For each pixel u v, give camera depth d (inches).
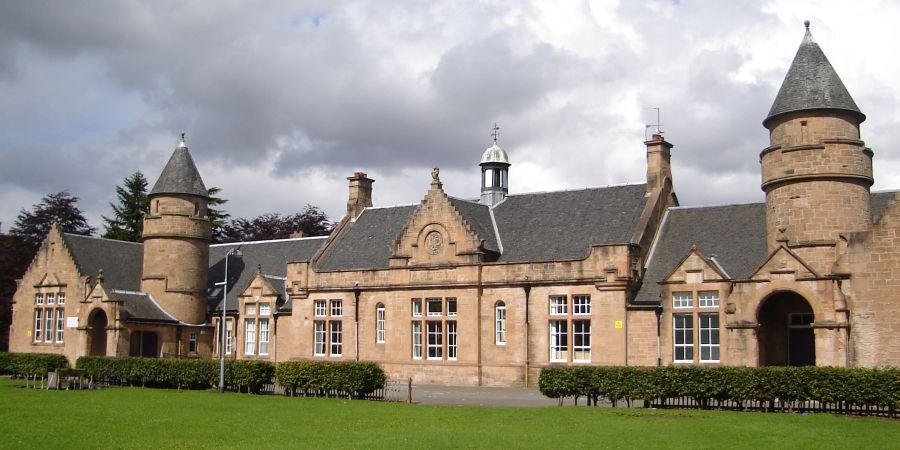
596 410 1225.4
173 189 2329.0
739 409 1226.6
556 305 1804.9
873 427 1003.3
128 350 2175.2
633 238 1798.7
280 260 2448.3
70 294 2326.5
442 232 1945.1
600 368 1307.8
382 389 1571.1
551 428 1012.5
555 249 1884.8
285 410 1258.0
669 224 1875.0
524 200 2089.1
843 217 1510.8
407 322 1962.4
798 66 1593.3
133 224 3774.6
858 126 1573.6
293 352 2126.0
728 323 1566.2
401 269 1979.6
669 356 1658.5
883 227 1338.6
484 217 2053.4
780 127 1578.5
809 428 992.9
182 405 1341.0
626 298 1712.6
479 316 1872.5
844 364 1437.0
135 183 3828.7
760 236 1711.4
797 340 1578.5
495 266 1866.4
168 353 2249.0
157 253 2309.3
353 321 2041.1
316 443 891.4
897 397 1087.6
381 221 2245.3
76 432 980.6
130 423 1077.1
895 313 1314.0
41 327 2393.0
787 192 1557.6
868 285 1342.3
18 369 2177.7
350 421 1104.2
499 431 987.3
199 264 2348.7
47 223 3459.6
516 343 1827.0
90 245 2412.6
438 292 1929.1
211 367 1699.1
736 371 1214.3
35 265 2436.0
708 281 1631.4
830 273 1477.6
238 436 951.0
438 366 1907.0
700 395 1234.0
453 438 924.6
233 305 2368.4
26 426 1034.7
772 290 1523.1
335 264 2164.1
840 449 834.8
